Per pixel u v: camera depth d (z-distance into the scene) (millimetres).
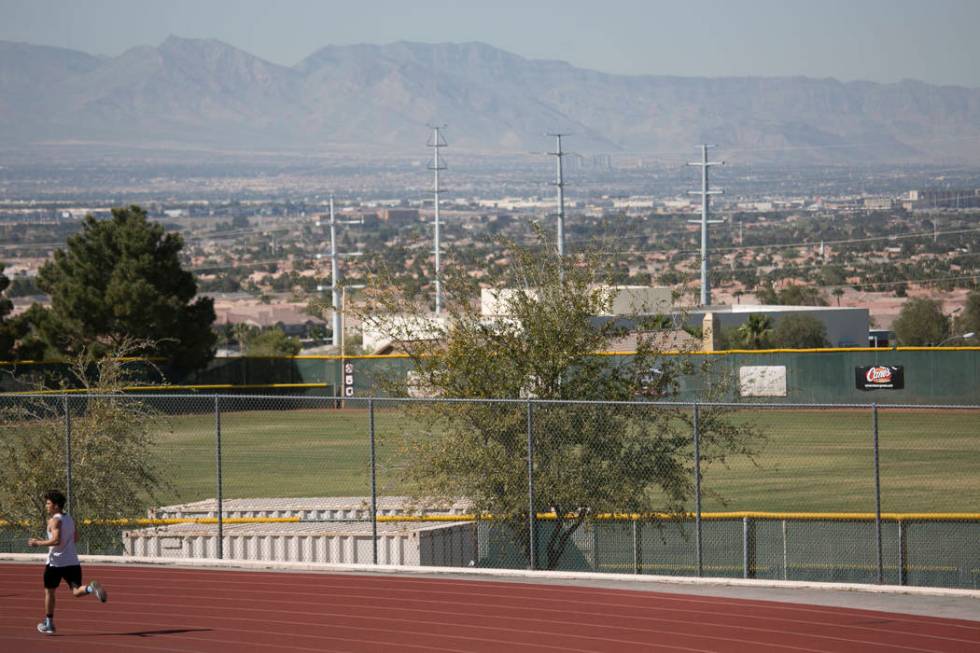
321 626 25812
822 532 36719
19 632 25547
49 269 97875
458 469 34344
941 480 58781
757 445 69312
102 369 41062
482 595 28609
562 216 147000
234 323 195750
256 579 30781
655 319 38312
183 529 42438
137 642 24656
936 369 82875
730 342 107500
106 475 38312
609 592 28797
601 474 34094
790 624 25516
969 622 25578
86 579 31031
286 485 59531
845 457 65562
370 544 40156
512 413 34250
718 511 51250
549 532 36438
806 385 83312
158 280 95062
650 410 35625
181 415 86438
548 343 35812
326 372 92438
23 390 85438
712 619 25984
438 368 36406
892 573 35375
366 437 74938
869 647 23672
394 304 37594
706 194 150125
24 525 37531
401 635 24969
